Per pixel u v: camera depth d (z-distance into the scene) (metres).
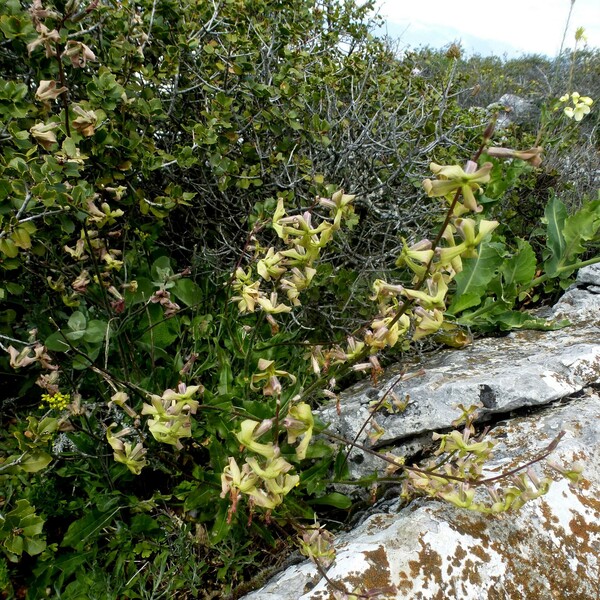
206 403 2.10
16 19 1.92
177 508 2.09
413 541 1.59
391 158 3.53
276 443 1.39
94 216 1.89
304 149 3.18
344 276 2.98
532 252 2.95
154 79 2.58
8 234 1.79
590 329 2.84
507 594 1.52
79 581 1.83
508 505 1.45
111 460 2.09
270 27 3.27
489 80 7.66
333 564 1.57
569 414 2.06
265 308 1.63
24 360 1.73
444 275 1.25
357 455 2.21
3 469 1.62
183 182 2.97
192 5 2.89
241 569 1.87
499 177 3.13
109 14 2.46
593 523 1.70
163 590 1.85
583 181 4.47
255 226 1.97
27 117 2.12
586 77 7.29
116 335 2.11
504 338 2.95
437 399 2.23
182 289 2.62
